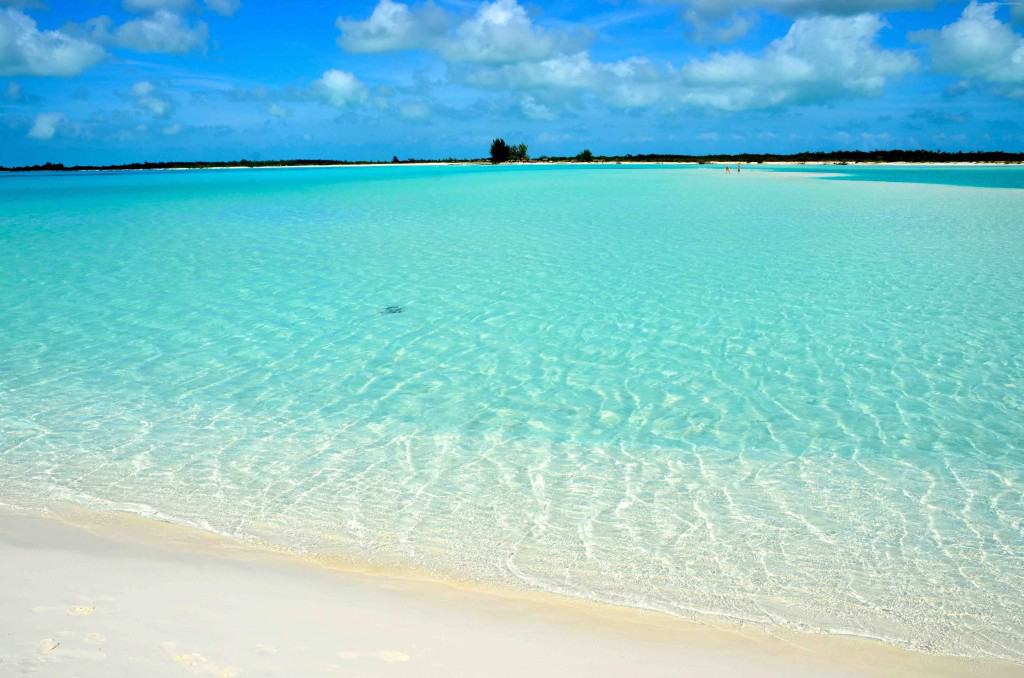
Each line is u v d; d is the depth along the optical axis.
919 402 7.29
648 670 3.37
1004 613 4.04
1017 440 6.40
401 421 6.92
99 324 10.20
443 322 10.30
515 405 7.32
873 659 3.61
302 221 22.25
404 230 19.83
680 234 18.56
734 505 5.32
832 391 7.62
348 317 10.57
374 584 4.18
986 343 9.09
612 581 4.32
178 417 6.98
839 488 5.57
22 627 3.40
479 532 4.92
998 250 15.63
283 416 7.03
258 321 10.36
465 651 3.42
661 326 10.01
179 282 12.97
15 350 9.01
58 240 18.17
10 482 5.59
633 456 6.17
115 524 4.91
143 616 3.56
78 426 6.73
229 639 3.37
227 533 4.84
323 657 3.26
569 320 10.36
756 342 9.27
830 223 20.67
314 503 5.32
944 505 5.30
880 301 11.24
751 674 3.41
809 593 4.22
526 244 17.08
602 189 36.41
